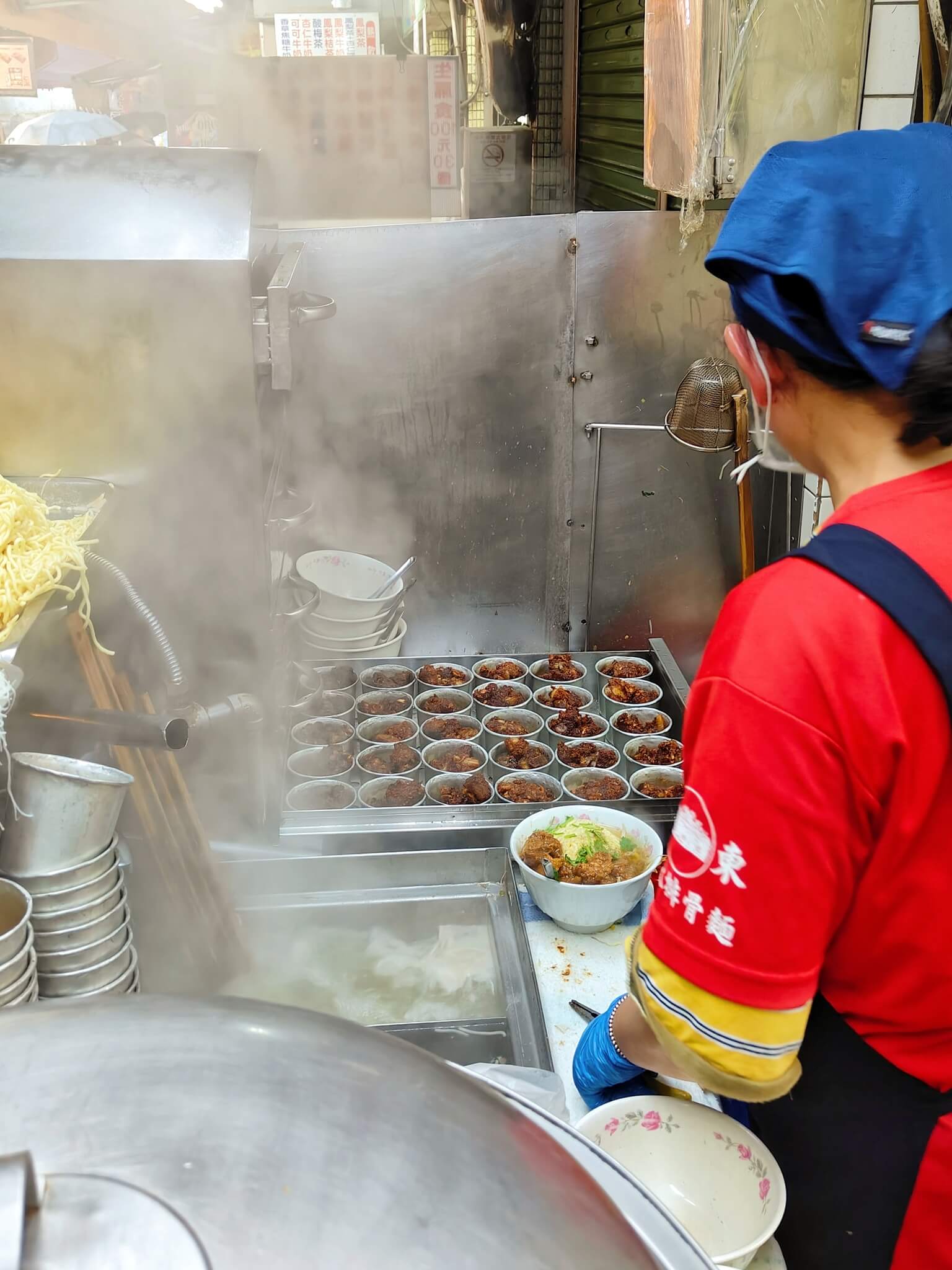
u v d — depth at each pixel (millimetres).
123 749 1753
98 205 1938
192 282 1895
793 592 870
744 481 2934
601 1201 695
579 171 5344
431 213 4301
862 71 2506
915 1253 1026
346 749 2768
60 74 7324
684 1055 951
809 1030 1045
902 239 813
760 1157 1236
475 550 3350
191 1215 582
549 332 3104
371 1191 619
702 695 923
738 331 984
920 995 947
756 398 1001
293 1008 767
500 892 2234
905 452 906
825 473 981
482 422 3191
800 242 823
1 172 1994
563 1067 1729
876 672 824
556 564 3375
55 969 1441
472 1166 653
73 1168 607
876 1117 1016
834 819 846
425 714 2982
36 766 1357
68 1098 660
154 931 1928
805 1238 1130
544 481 3271
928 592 833
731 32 2355
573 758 2768
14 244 1882
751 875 867
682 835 929
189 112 5480
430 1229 606
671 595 3430
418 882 2256
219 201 1964
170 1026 723
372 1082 698
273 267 2320
